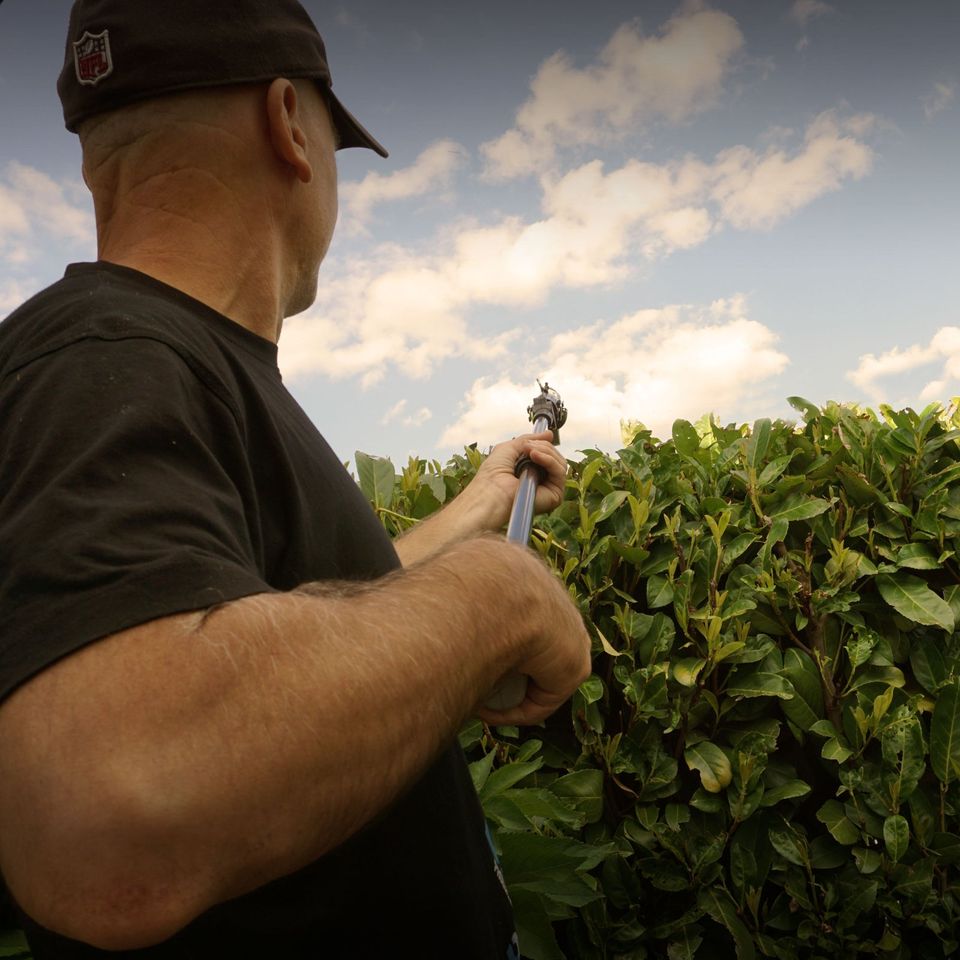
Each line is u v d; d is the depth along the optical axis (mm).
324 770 476
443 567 628
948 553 2146
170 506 513
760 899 2170
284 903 721
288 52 849
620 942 2057
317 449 822
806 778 2242
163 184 794
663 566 2236
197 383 621
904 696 2141
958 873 2088
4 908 724
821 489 2318
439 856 847
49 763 432
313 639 500
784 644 2242
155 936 435
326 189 946
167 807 430
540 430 1655
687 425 2445
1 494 539
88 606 458
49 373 575
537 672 688
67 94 838
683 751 2207
